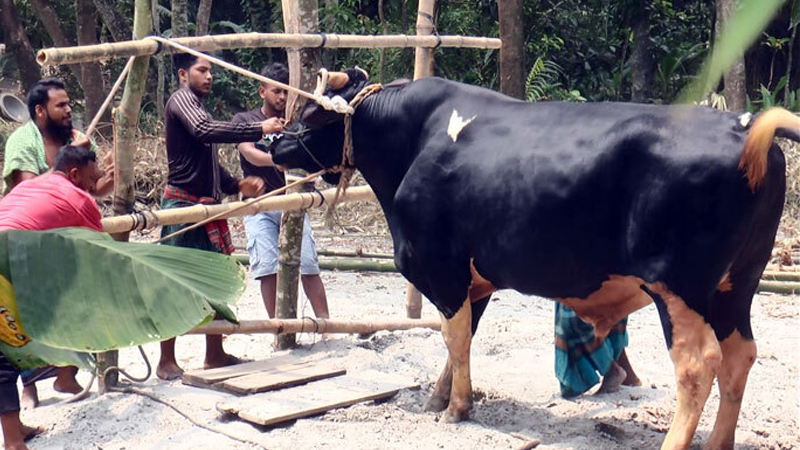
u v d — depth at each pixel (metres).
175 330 1.60
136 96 5.09
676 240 3.76
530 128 4.26
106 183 5.35
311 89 5.84
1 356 4.29
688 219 3.72
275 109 6.16
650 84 16.75
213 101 18.39
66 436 4.72
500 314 7.65
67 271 1.62
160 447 4.52
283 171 5.79
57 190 4.27
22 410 5.11
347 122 4.92
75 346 1.56
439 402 5.01
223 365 5.84
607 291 4.18
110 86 18.28
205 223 5.43
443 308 4.70
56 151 5.12
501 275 4.41
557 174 4.02
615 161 3.90
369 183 5.11
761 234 3.88
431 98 4.71
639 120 3.91
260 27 18.84
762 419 4.83
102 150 13.30
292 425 4.77
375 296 8.36
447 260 4.59
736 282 4.01
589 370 5.16
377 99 4.90
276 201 5.73
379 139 4.90
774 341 6.49
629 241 3.91
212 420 4.88
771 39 16.17
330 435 4.58
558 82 17.06
